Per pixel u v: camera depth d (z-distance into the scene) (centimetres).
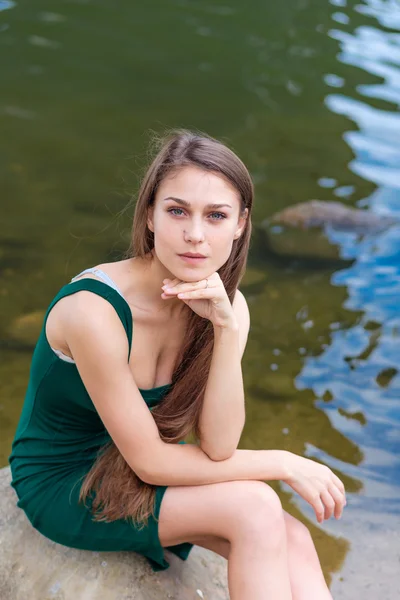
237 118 848
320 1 1234
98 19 1086
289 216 655
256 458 270
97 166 736
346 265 597
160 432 276
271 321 523
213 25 1105
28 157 742
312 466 275
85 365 253
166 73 946
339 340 509
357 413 442
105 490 268
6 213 645
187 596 282
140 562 285
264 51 1030
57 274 567
